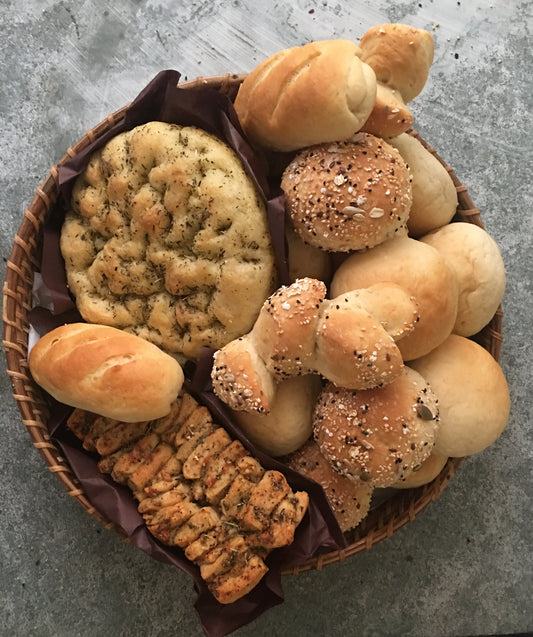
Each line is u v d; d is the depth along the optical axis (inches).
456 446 19.3
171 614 22.8
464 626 23.1
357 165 18.1
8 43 23.8
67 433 19.7
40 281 20.6
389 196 18.0
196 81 19.9
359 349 16.7
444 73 24.2
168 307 19.2
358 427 18.1
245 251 18.6
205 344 19.3
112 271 19.2
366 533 20.7
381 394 18.2
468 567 23.3
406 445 18.0
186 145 18.5
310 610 23.0
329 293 20.7
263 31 23.9
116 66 23.9
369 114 18.2
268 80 18.1
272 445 19.5
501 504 23.5
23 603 22.7
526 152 24.2
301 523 18.6
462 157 24.2
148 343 18.6
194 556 17.6
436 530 23.4
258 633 22.8
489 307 20.1
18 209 23.5
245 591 17.6
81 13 23.9
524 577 23.3
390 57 18.7
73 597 22.8
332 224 18.1
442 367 19.4
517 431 23.6
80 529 23.0
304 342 17.3
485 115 24.2
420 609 23.1
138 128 18.9
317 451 20.1
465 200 21.1
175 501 18.1
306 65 17.9
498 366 20.1
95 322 19.7
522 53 24.3
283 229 18.6
